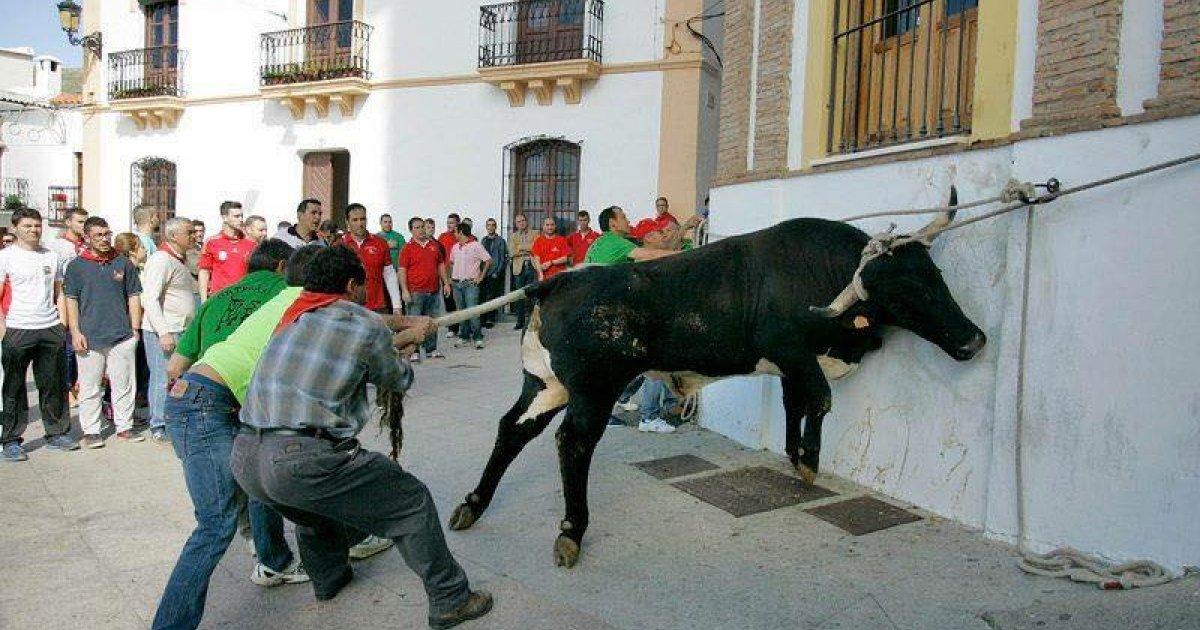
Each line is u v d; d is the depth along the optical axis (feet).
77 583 13.73
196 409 12.01
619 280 15.12
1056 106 13.67
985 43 15.69
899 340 16.67
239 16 59.31
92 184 66.69
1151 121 11.96
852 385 17.95
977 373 14.99
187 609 11.35
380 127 55.11
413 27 53.72
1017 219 13.88
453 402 27.63
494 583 13.47
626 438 22.24
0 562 14.51
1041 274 13.51
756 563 13.99
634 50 47.62
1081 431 12.95
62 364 22.27
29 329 21.24
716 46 47.88
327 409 10.94
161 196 64.69
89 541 15.55
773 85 21.91
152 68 63.26
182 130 62.39
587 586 13.30
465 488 18.30
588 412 14.53
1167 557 11.87
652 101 47.32
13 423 21.09
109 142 65.72
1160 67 12.34
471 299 40.24
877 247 14.89
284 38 57.52
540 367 15.78
